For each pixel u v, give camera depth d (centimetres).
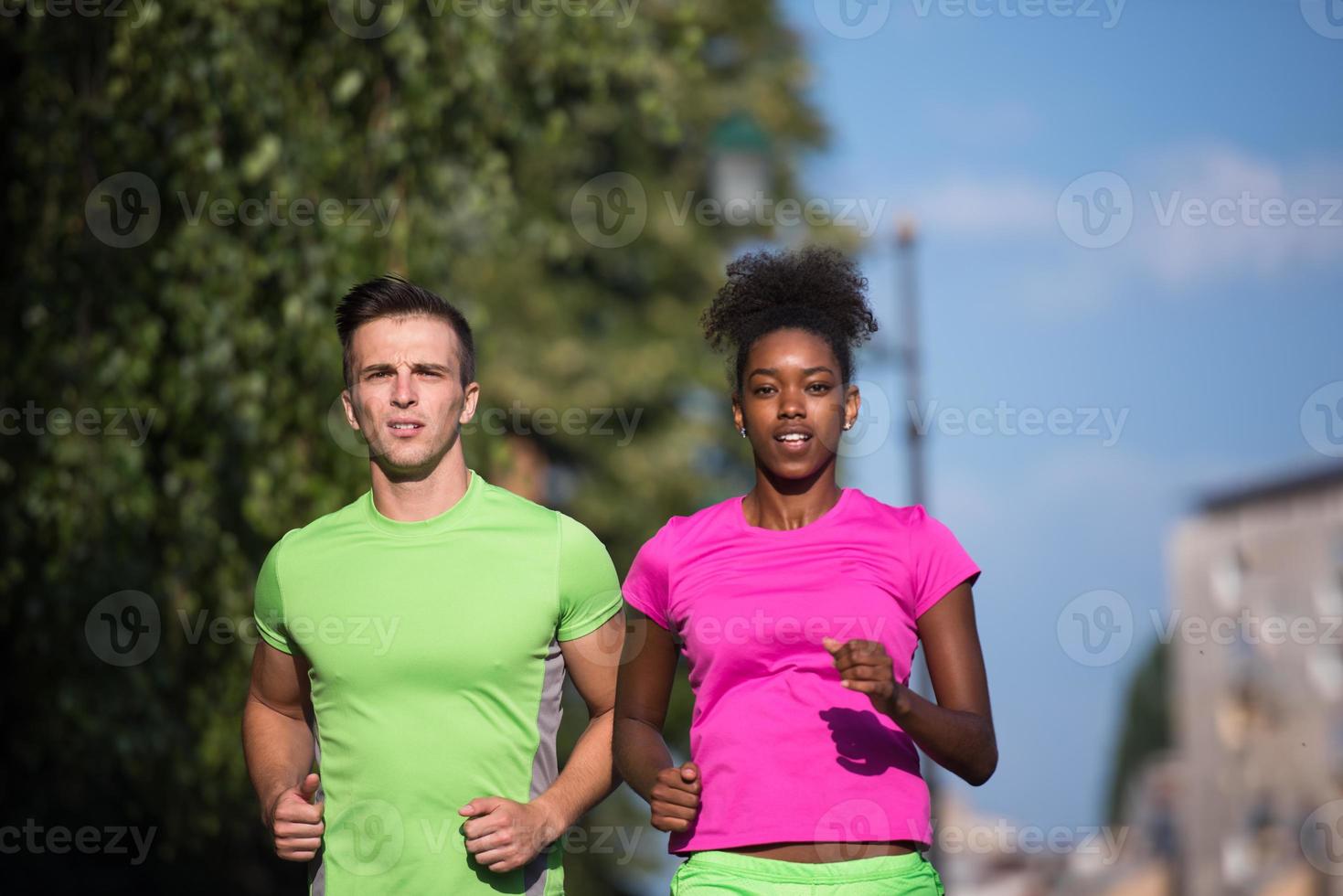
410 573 1044
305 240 1833
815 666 1020
